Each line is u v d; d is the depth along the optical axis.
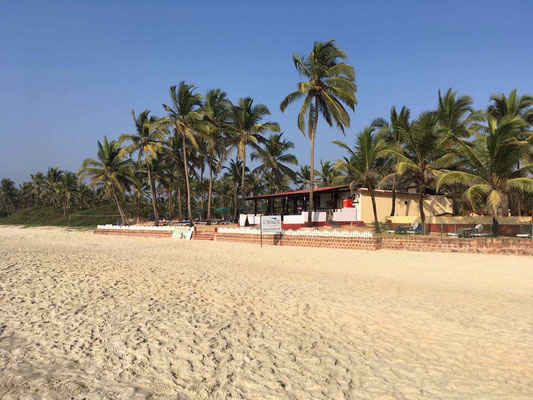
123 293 8.48
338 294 8.67
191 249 19.92
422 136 20.88
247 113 33.88
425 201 31.75
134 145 34.84
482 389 4.06
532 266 12.32
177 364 4.66
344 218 27.50
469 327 6.18
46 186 75.12
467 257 14.62
